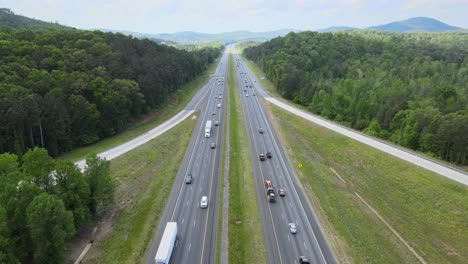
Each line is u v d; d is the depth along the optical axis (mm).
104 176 53562
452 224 53688
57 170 47500
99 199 52844
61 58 99125
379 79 179375
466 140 79375
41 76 84125
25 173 46031
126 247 48031
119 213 56500
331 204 60969
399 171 69812
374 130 106938
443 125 83062
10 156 50344
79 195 49062
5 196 40719
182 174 72375
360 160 77875
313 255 47469
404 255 47656
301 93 145500
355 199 63062
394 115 114188
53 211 39938
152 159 79938
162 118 114312
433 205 58406
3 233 37875
